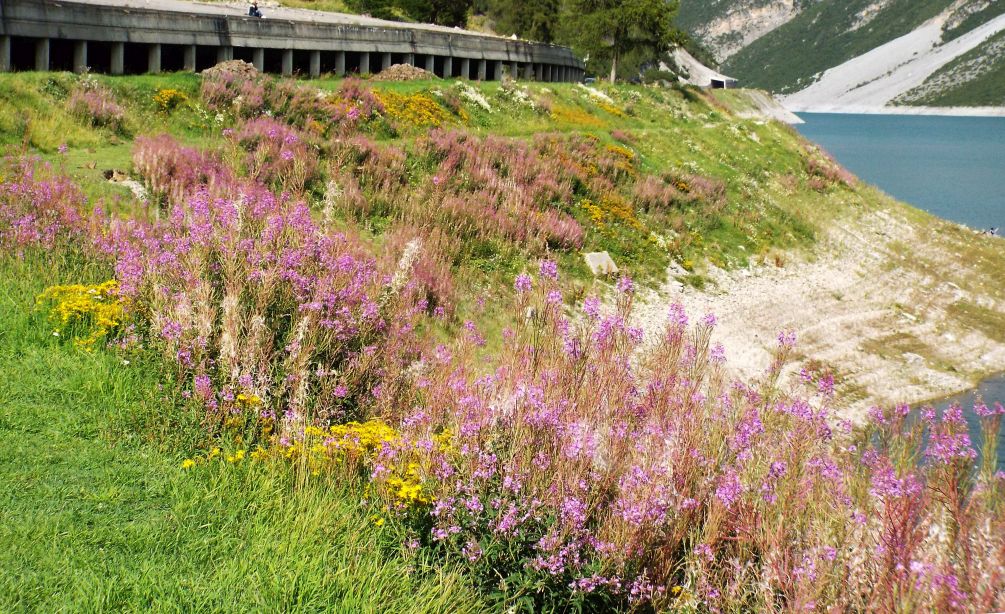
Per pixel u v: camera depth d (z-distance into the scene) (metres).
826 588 7.20
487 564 8.16
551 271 12.09
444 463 8.62
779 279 32.56
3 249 14.25
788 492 8.17
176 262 12.94
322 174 24.72
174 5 51.38
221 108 29.84
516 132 39.81
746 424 9.49
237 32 38.81
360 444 9.69
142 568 7.09
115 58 33.50
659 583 8.16
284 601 7.05
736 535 8.35
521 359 10.72
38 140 23.09
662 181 36.75
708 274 30.67
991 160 135.75
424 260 20.88
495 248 24.39
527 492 8.52
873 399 23.48
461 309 20.22
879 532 7.45
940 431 8.95
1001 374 27.64
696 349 11.55
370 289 14.17
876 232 41.72
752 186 42.22
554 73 67.94
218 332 11.48
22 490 8.00
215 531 7.98
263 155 24.06
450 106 38.88
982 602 6.23
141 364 11.21
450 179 27.53
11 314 12.08
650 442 9.15
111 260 14.21
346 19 65.31
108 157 23.06
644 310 25.69
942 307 33.59
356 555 8.02
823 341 27.41
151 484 8.62
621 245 29.53
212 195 18.95
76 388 10.40
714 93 95.56
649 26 70.75
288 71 41.53
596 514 8.74
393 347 12.80
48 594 6.54
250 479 8.96
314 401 10.83
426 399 11.30
